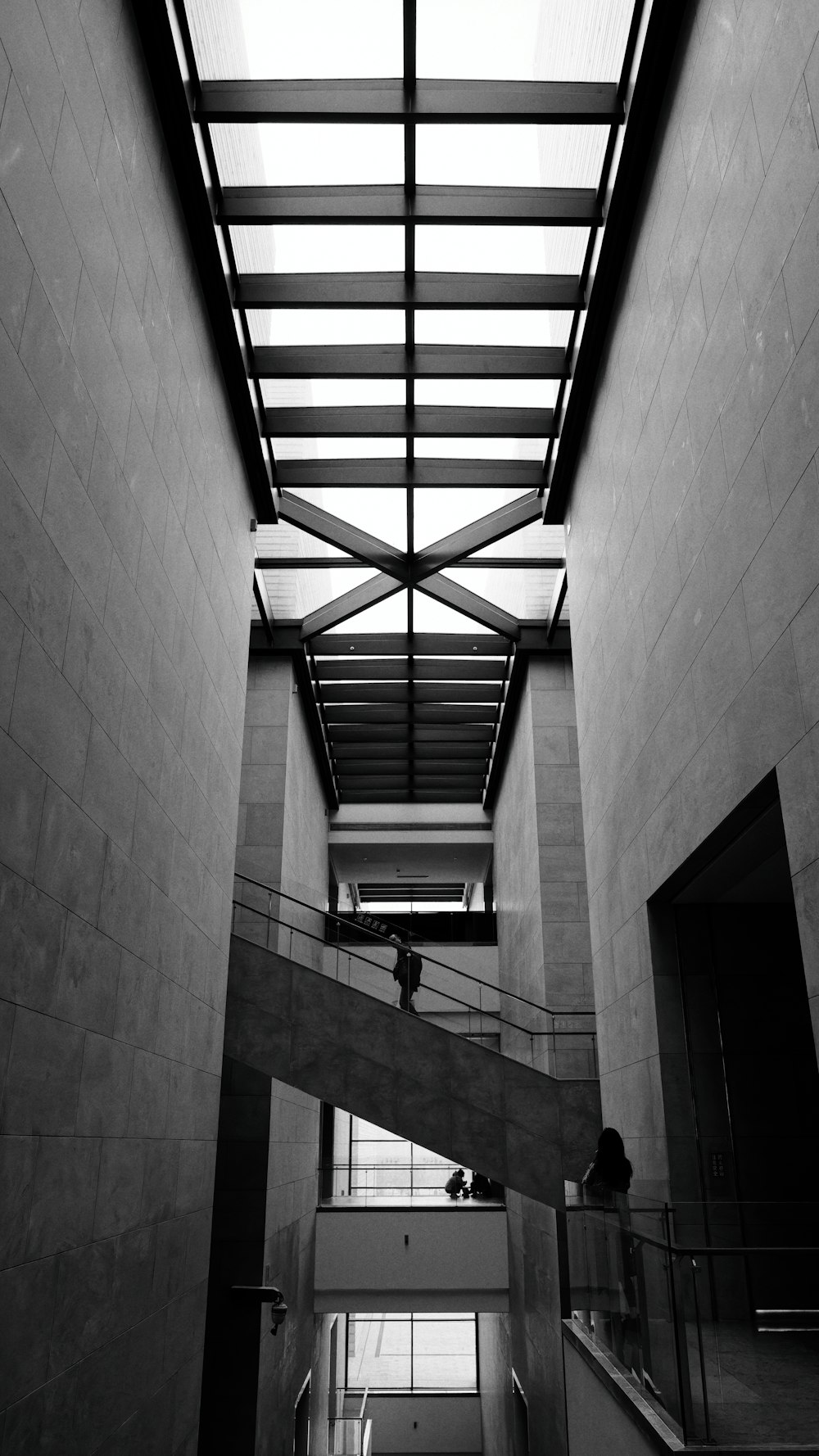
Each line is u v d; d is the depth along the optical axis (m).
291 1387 20.23
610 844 14.24
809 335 6.99
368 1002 15.71
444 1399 36.88
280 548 19.34
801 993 11.86
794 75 7.24
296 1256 20.98
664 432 11.09
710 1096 11.43
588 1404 9.55
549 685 22.88
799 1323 6.23
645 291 11.90
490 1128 15.24
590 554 15.41
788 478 7.44
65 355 7.40
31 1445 6.79
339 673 23.89
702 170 9.60
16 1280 6.56
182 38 10.38
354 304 13.46
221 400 13.75
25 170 6.60
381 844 31.83
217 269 12.20
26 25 6.64
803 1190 11.14
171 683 10.89
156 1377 9.98
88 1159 8.04
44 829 7.04
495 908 32.03
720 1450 5.96
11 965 6.46
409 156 11.95
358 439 16.28
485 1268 23.19
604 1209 9.16
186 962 11.57
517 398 15.98
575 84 11.34
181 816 11.35
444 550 18.89
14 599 6.43
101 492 8.30
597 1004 15.21
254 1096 18.23
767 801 8.52
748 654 8.38
